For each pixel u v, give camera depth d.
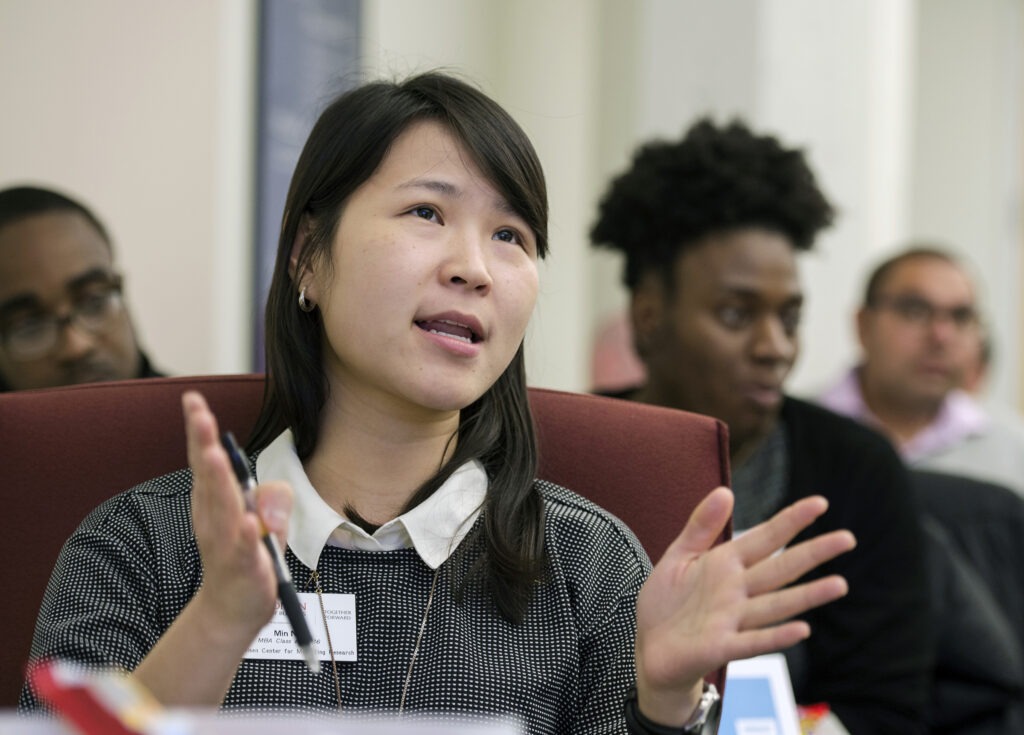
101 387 3.76
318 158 3.34
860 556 5.40
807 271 10.47
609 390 6.10
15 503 3.60
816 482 5.45
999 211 18.05
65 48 7.00
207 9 7.43
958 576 5.89
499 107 3.36
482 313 3.16
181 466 3.69
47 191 5.52
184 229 7.37
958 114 18.11
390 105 3.29
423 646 3.18
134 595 3.16
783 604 2.63
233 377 3.81
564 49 10.97
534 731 3.14
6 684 3.52
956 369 8.55
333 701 3.10
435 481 3.36
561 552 3.41
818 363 10.52
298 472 3.34
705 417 3.97
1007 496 6.36
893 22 10.58
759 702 4.09
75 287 5.39
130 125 7.21
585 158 11.29
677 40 9.92
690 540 2.80
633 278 5.81
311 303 3.41
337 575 3.24
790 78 9.88
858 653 5.31
